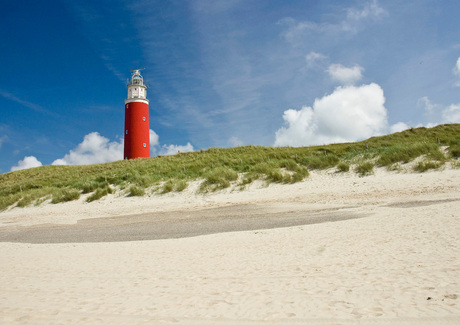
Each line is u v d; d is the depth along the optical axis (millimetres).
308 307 2736
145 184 19422
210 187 17156
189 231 8359
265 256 4902
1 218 16969
